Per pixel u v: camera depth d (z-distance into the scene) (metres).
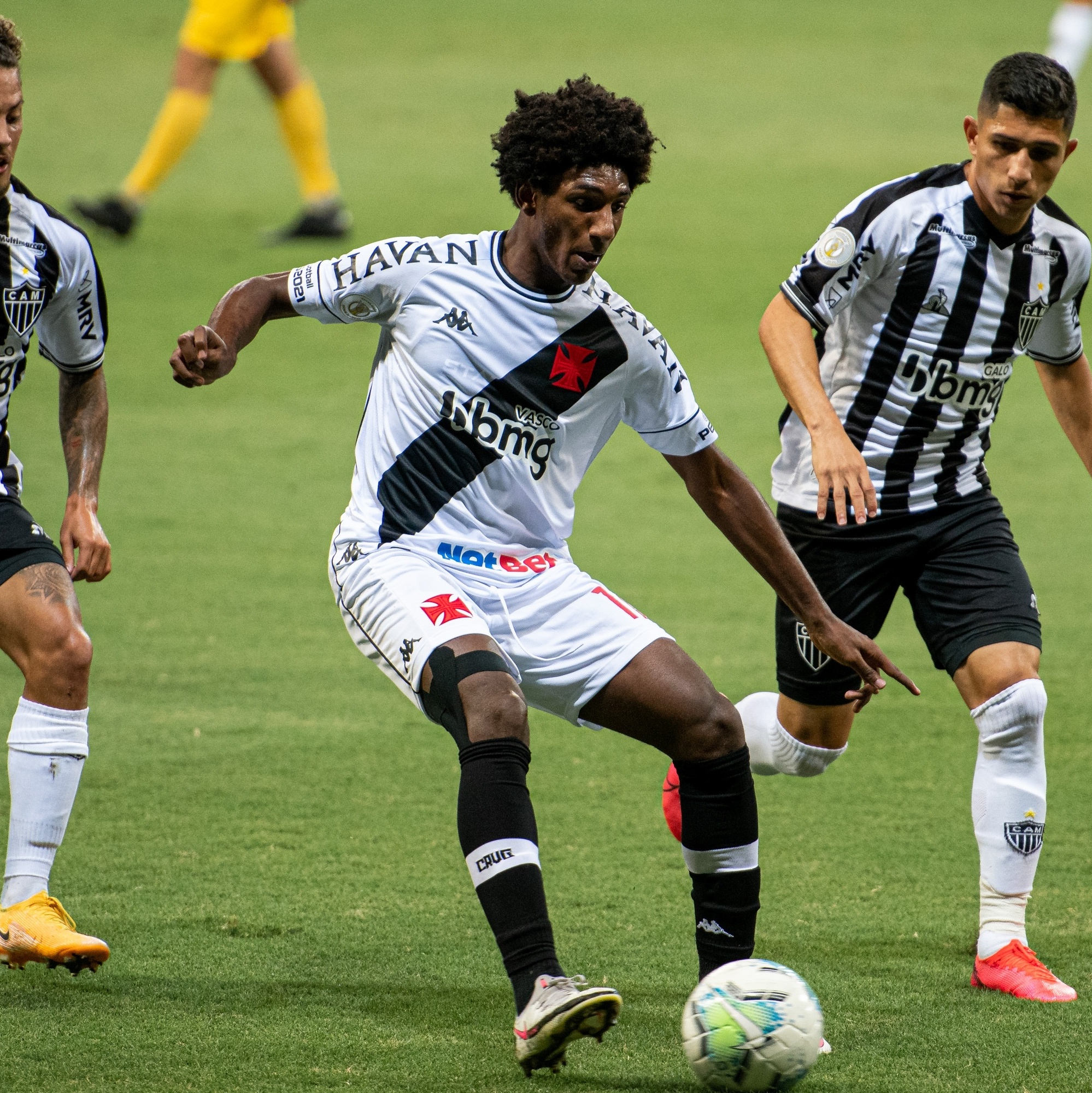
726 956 12.15
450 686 11.29
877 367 15.02
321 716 21.39
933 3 98.25
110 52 81.81
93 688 22.19
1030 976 13.28
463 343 12.02
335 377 42.16
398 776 19.14
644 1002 12.93
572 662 12.05
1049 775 19.48
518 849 10.80
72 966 12.40
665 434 12.55
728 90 74.75
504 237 12.13
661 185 59.28
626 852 16.77
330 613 26.08
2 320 13.59
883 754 20.39
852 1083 11.42
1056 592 27.20
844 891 15.78
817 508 14.25
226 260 49.59
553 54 83.12
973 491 15.22
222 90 77.81
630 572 28.30
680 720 11.78
